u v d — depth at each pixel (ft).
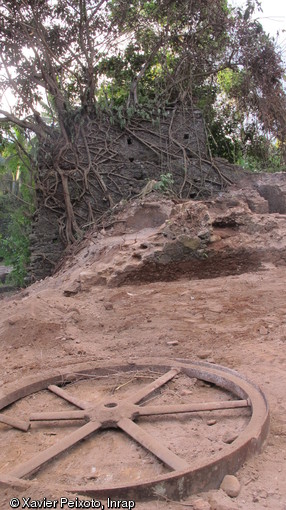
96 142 51.75
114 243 36.60
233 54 59.06
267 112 59.11
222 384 13.30
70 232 49.14
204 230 30.50
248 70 59.47
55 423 12.20
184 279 30.53
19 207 68.33
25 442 11.25
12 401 13.60
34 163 52.75
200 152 54.85
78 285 30.78
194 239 30.17
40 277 49.55
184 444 10.33
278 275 29.01
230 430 10.82
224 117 69.56
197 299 25.32
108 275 30.55
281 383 13.96
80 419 12.08
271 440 10.46
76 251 44.98
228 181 54.90
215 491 8.45
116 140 52.47
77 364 15.88
